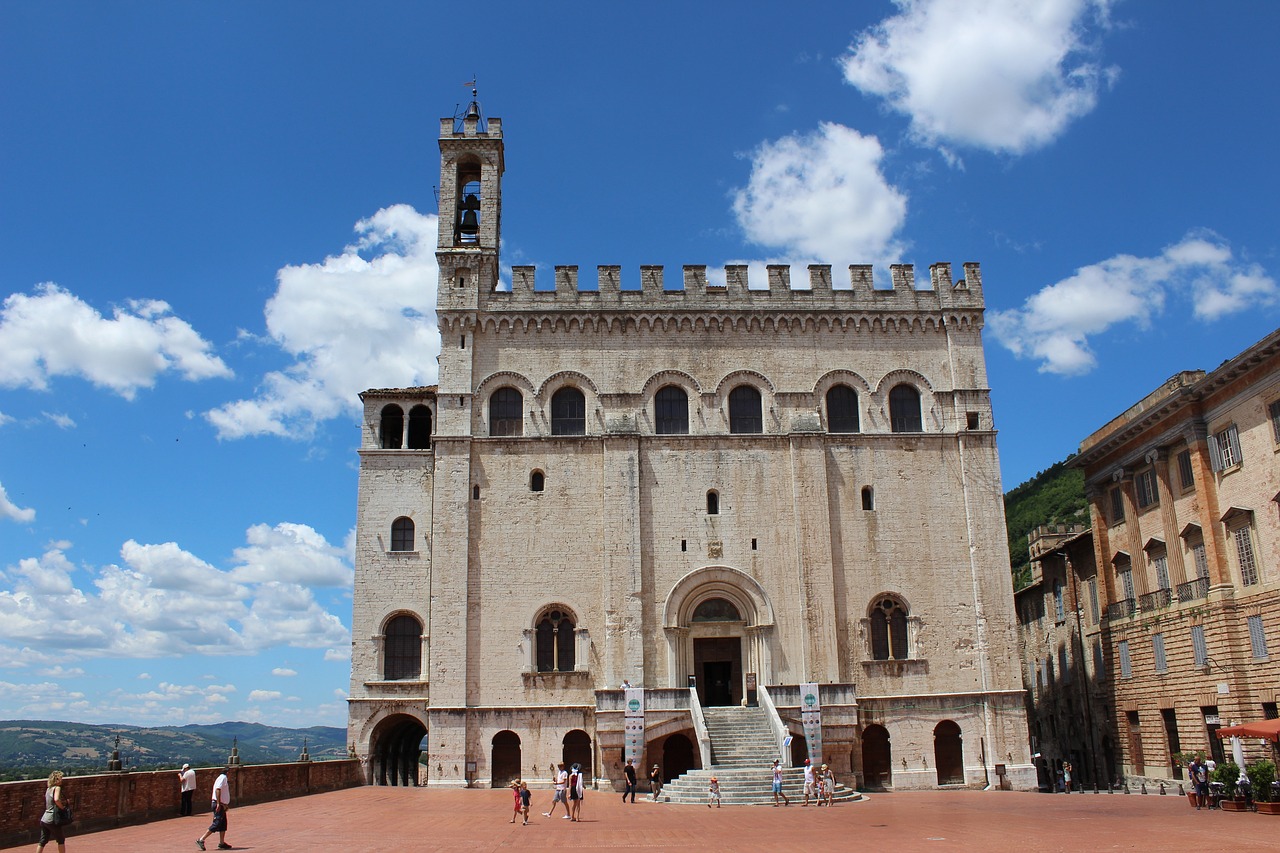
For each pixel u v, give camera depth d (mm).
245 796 44625
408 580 60375
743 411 62844
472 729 57125
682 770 56500
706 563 59500
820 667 57719
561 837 34156
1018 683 58656
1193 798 42969
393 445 66125
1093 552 67812
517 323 63312
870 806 46531
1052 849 29219
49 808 26234
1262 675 48656
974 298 64438
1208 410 52969
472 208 69125
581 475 60906
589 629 58594
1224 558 51781
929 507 61062
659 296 63938
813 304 63969
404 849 30562
